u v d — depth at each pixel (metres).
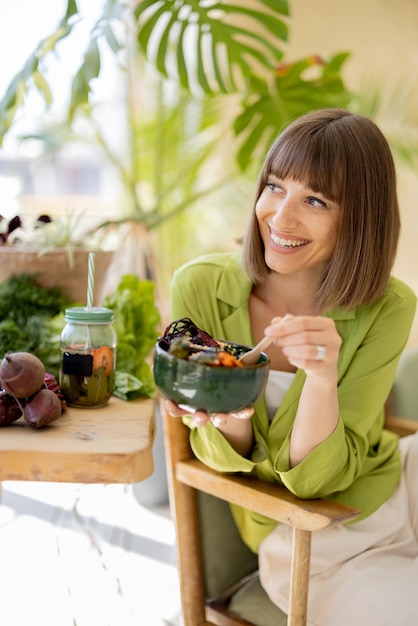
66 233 1.56
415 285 3.22
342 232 1.14
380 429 1.33
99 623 1.52
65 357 1.11
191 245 2.94
